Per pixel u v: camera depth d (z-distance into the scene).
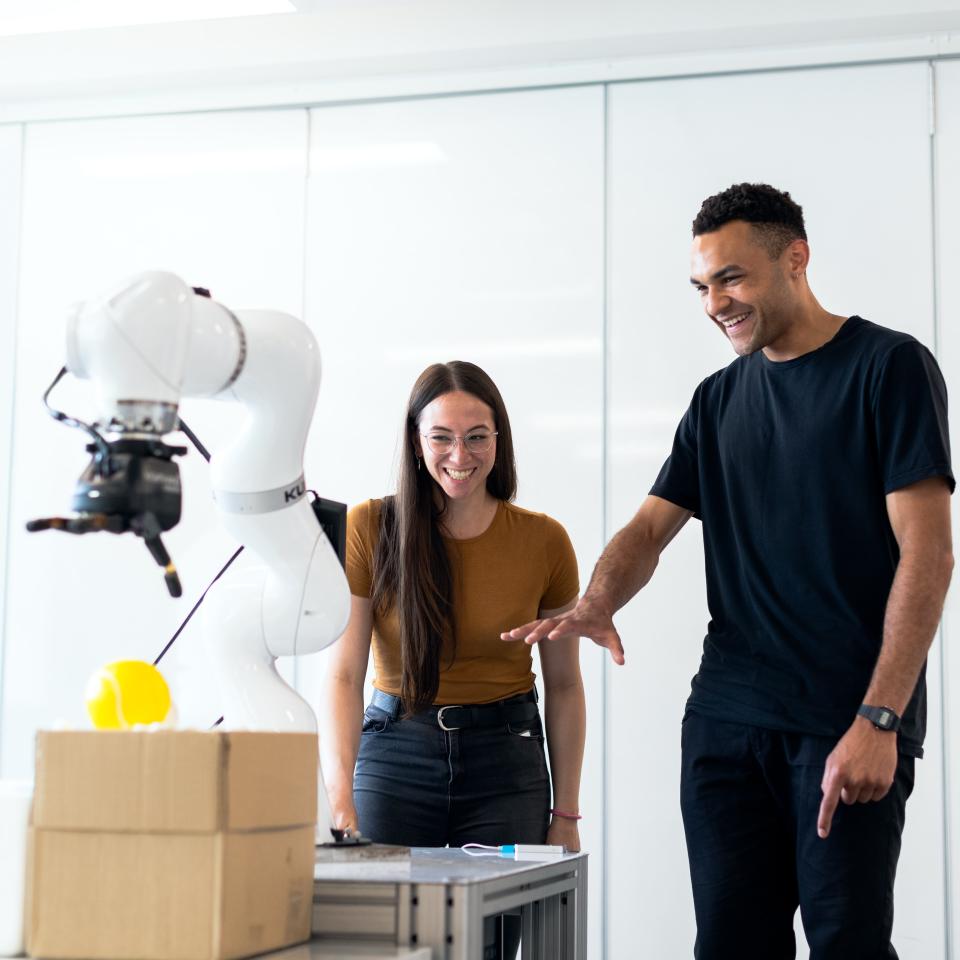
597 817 3.52
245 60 3.83
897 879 3.33
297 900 1.44
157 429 1.39
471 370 2.42
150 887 1.30
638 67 3.70
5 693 3.90
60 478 3.96
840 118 3.57
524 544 2.42
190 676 3.80
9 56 3.98
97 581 3.89
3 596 3.94
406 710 2.37
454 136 3.83
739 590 2.08
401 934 1.45
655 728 3.51
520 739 2.39
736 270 1.97
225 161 3.97
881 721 1.78
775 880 2.01
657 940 3.46
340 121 3.91
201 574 3.81
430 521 2.38
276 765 1.40
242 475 1.65
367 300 3.84
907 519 1.88
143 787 1.30
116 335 1.37
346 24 3.76
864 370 1.94
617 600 2.09
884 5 3.44
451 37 3.69
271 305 3.90
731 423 2.09
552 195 3.74
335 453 3.80
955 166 3.51
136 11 3.83
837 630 1.94
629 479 3.61
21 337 4.04
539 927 1.82
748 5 3.51
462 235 3.79
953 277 3.48
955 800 3.31
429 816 2.35
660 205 3.67
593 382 3.66
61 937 1.31
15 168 4.10
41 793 1.33
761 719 1.97
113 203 4.03
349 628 2.40
